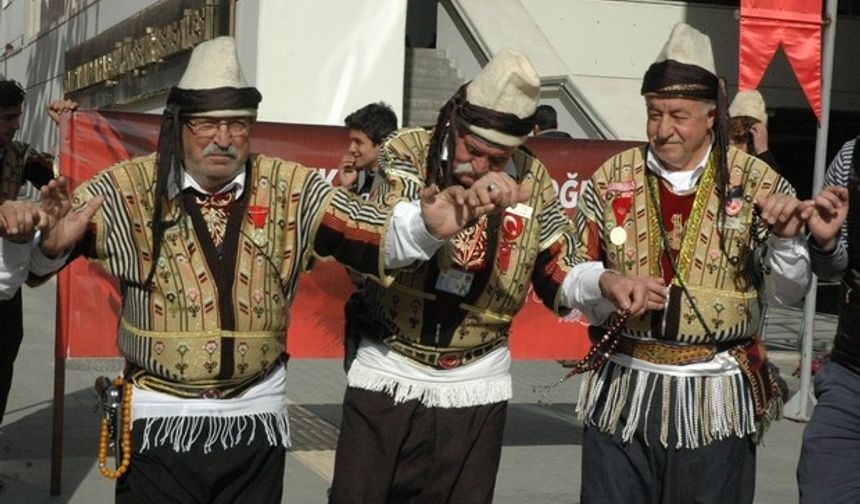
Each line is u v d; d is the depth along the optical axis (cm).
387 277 616
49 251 575
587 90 2841
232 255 615
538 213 716
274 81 2061
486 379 718
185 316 612
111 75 3562
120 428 621
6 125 1056
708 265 713
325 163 1105
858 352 730
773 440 1393
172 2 2783
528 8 2934
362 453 714
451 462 714
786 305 716
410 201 650
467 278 699
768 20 1410
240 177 620
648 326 712
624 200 729
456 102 670
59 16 4591
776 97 3175
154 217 608
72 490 1082
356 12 2097
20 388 1511
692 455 716
